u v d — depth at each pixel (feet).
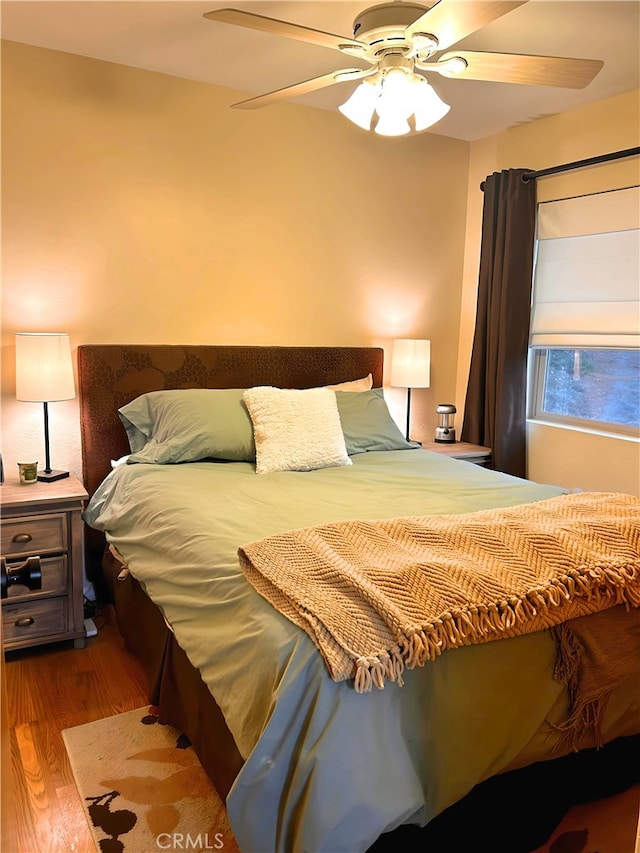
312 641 4.41
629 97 10.00
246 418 9.50
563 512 6.50
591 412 11.38
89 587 10.03
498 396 11.82
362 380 11.75
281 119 10.81
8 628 8.02
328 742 4.16
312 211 11.34
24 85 8.75
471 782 4.75
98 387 9.59
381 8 6.22
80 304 9.52
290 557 5.31
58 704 7.27
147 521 7.34
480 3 5.14
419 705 4.56
